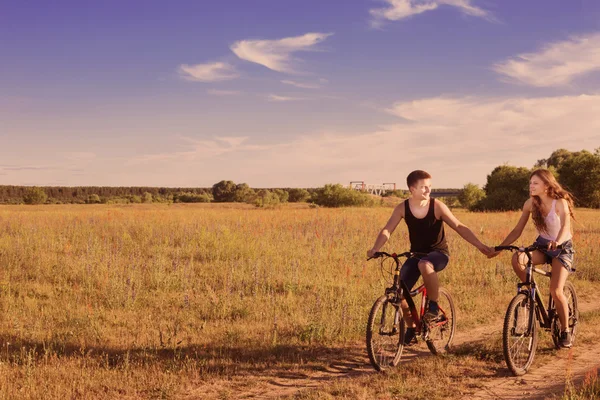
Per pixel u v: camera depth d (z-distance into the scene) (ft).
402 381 16.92
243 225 63.16
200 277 34.83
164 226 59.47
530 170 179.42
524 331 17.97
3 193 521.65
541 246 18.03
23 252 39.24
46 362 18.35
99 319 24.82
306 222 70.33
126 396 16.24
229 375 18.01
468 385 16.63
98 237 50.19
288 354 20.10
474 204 168.25
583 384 15.16
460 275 36.17
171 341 21.44
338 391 16.10
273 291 30.07
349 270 34.81
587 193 175.63
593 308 28.32
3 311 25.75
